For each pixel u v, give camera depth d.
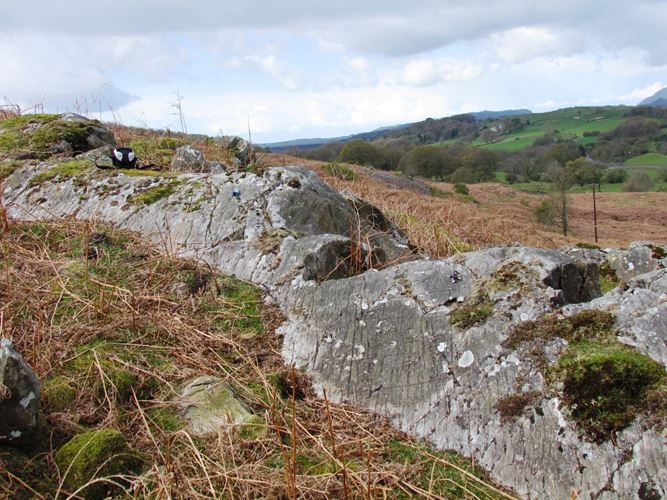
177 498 2.90
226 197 5.97
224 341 4.34
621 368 3.19
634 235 30.17
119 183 6.61
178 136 11.39
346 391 3.93
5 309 4.25
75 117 9.00
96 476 2.94
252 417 3.55
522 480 3.13
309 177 6.28
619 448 3.00
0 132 8.56
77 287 4.78
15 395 2.92
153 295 4.81
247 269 5.20
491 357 3.64
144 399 3.73
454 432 3.47
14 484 2.76
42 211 6.57
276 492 3.00
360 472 3.13
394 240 6.27
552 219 30.50
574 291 4.12
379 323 4.18
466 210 16.31
